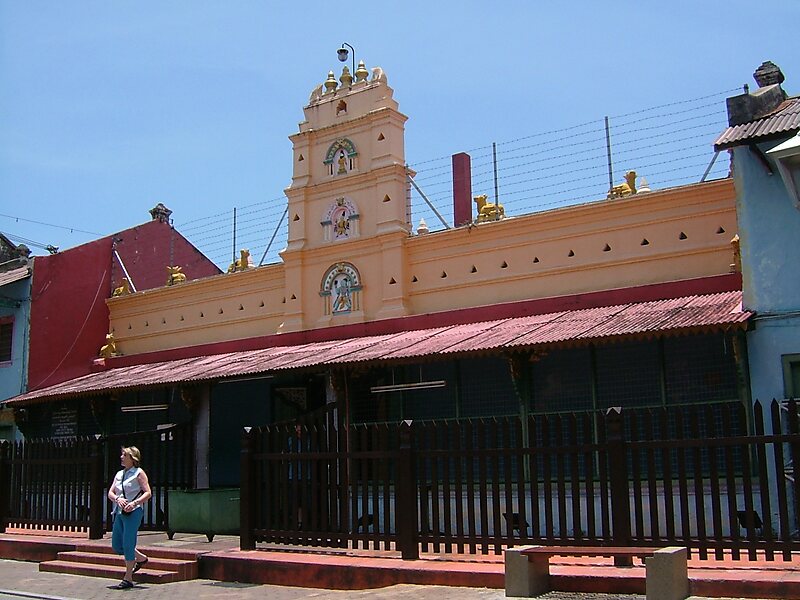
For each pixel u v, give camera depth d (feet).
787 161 39.96
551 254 56.70
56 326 80.59
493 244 59.11
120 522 40.32
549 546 33.14
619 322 45.44
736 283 48.93
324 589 36.86
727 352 44.75
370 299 63.72
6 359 80.64
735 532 31.32
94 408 70.03
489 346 45.88
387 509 38.55
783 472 30.83
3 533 55.52
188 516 53.01
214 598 36.04
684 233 52.19
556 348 45.03
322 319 65.51
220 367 61.67
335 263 65.72
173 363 71.92
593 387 46.75
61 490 54.08
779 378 41.37
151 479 54.39
